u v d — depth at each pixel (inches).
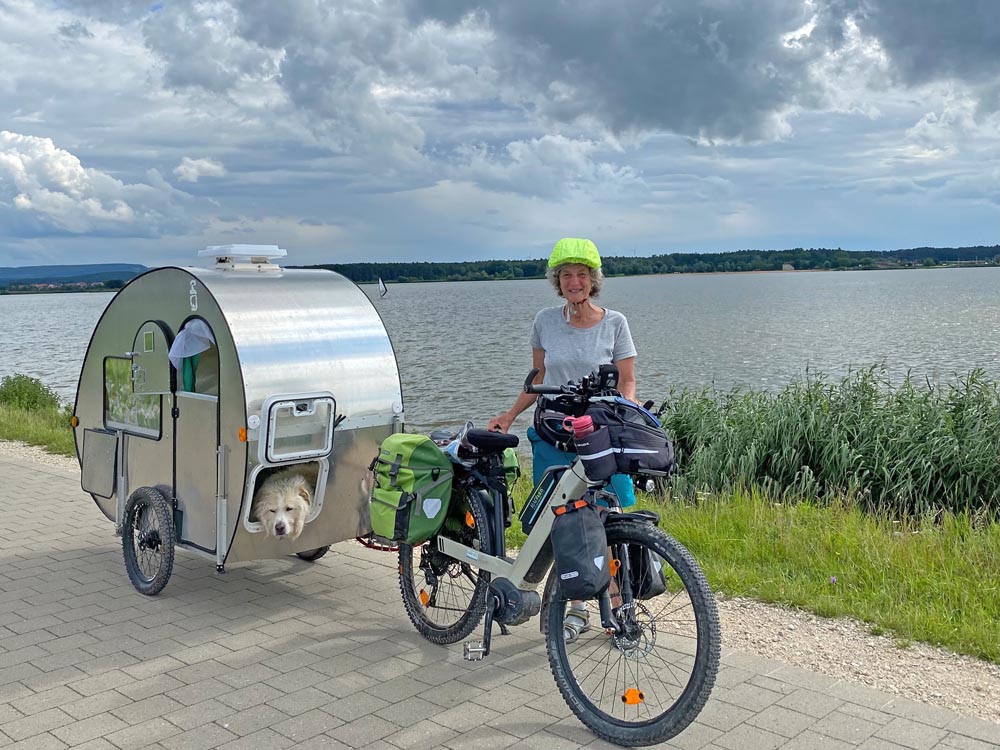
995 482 346.9
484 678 179.8
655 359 1229.7
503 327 2146.9
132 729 159.3
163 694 173.5
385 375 230.7
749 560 244.5
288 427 212.8
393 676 181.2
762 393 449.1
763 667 179.2
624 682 169.2
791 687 170.1
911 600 210.4
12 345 1831.9
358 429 225.8
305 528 221.6
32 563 262.7
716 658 144.3
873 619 201.3
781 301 3147.1
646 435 157.2
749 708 161.9
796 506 305.1
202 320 218.2
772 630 199.3
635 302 3486.7
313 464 223.5
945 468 357.1
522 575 173.2
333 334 225.0
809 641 192.9
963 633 189.8
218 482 213.6
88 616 217.8
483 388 1023.6
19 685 178.2
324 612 220.1
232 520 213.0
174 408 227.0
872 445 370.9
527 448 567.2
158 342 229.6
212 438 215.9
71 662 189.5
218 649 196.2
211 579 246.7
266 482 215.0
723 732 153.7
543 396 181.6
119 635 205.0
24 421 551.8
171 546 226.5
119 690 175.5
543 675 181.0
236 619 215.2
